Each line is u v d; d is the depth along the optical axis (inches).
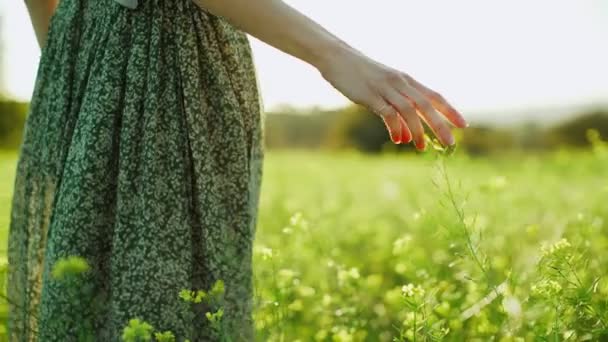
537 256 100.2
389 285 173.9
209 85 83.3
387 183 418.3
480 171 451.8
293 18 76.2
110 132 81.3
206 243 81.7
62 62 86.0
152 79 80.6
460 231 103.2
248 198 84.2
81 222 80.2
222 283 78.1
